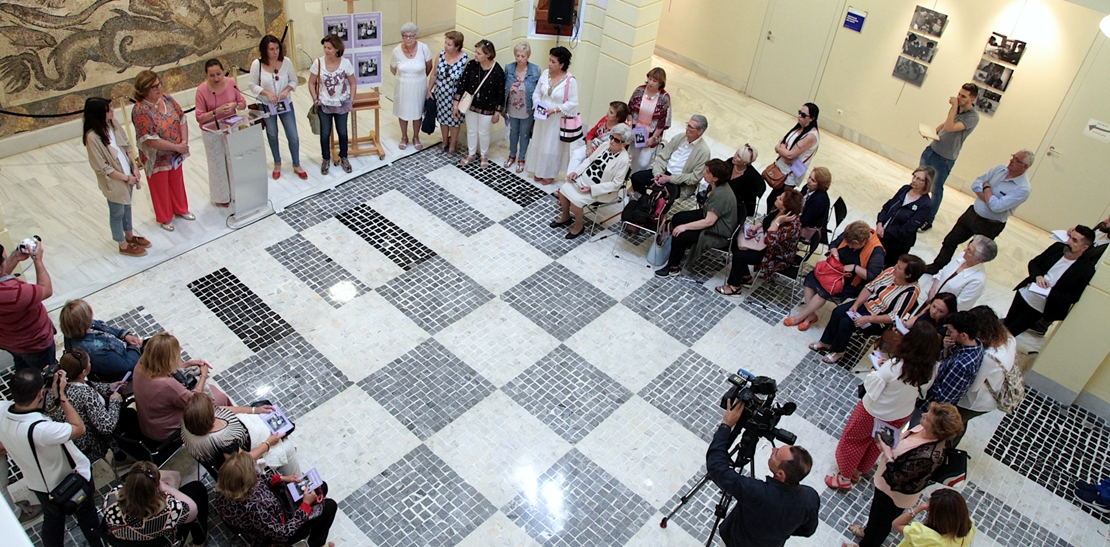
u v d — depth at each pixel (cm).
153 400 454
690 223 697
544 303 683
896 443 510
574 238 769
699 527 514
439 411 572
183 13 859
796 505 407
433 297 674
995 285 795
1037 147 858
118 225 659
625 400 600
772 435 444
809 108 736
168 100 667
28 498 482
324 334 624
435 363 611
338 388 580
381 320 644
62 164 792
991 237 749
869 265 646
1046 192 869
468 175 842
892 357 498
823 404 618
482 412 575
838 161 988
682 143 746
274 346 608
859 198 915
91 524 438
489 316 662
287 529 425
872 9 937
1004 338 529
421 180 825
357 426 553
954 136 800
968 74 884
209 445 435
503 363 619
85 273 655
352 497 505
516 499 517
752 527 421
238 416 460
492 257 729
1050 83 822
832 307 727
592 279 719
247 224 733
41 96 793
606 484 534
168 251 689
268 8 941
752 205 732
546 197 823
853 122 1017
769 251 675
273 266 688
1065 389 647
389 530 488
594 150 758
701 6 1105
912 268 586
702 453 566
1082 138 818
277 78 736
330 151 819
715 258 769
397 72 815
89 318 490
